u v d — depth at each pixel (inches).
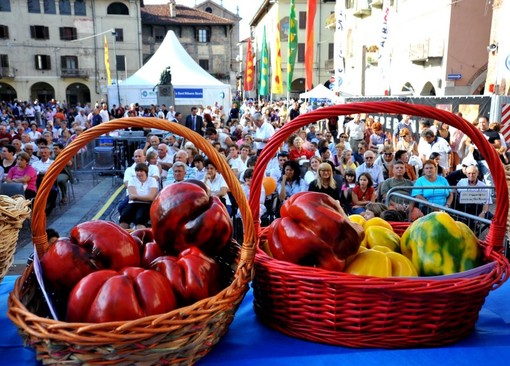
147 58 2210.9
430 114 63.0
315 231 59.4
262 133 405.1
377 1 935.0
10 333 62.4
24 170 291.4
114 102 885.2
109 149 446.9
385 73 863.1
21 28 1795.0
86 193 395.9
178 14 2242.9
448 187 202.7
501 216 64.8
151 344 48.0
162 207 62.6
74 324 46.9
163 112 777.6
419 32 796.0
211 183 251.6
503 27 563.2
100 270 55.3
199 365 53.6
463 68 701.3
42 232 63.4
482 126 360.5
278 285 60.7
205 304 51.6
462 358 54.1
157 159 321.4
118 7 1876.2
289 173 269.7
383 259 62.1
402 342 57.1
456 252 63.7
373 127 482.9
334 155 373.7
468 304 58.5
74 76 1862.7
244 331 62.8
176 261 58.1
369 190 251.4
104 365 48.3
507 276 60.7
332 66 1717.5
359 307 56.7
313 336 59.1
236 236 248.2
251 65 1305.4
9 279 81.4
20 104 1380.4
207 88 863.1
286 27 1738.4
